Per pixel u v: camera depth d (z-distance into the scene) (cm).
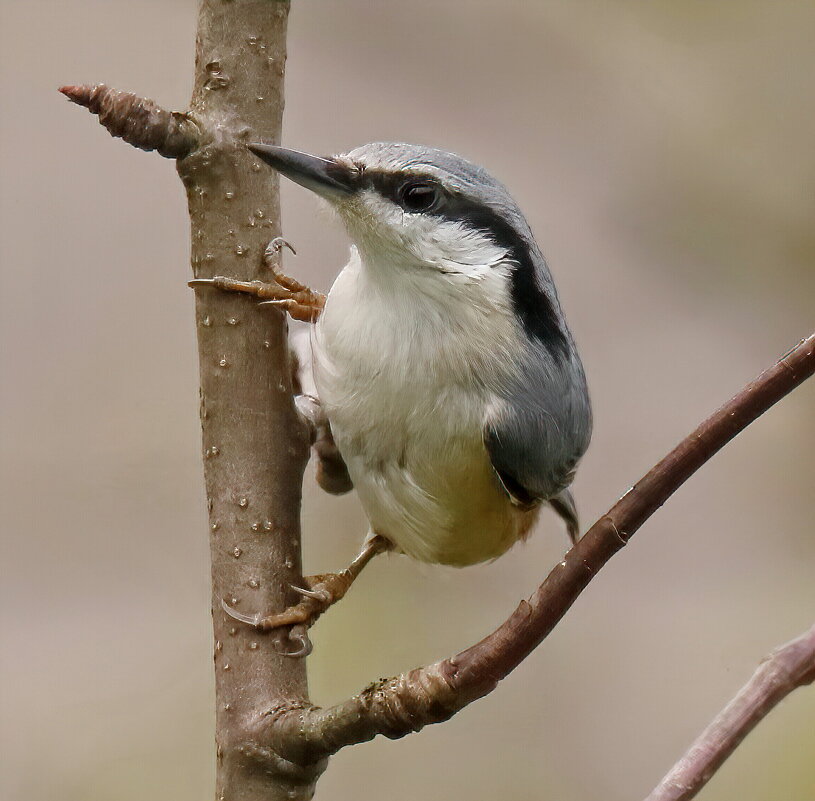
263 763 534
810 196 1152
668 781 432
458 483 690
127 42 1145
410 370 665
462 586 951
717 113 1162
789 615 1055
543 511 954
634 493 466
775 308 1155
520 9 1154
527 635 466
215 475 576
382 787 912
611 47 1159
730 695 984
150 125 558
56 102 1127
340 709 509
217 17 581
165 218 1116
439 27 1145
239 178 580
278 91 593
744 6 1155
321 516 941
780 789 809
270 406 581
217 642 564
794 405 1175
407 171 663
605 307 1151
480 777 930
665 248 1159
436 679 475
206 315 583
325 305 691
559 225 1149
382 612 916
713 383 1132
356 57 1132
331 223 692
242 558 568
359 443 689
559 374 714
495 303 677
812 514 1126
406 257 666
